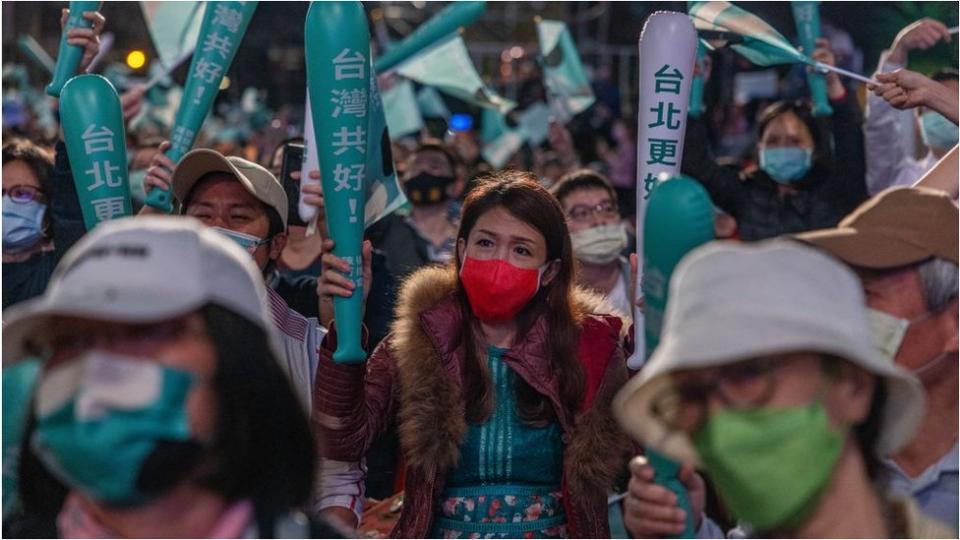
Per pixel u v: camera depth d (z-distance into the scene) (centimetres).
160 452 225
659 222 269
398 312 417
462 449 398
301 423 244
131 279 222
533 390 402
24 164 578
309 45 392
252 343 234
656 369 239
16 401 286
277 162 688
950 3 732
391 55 670
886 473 273
